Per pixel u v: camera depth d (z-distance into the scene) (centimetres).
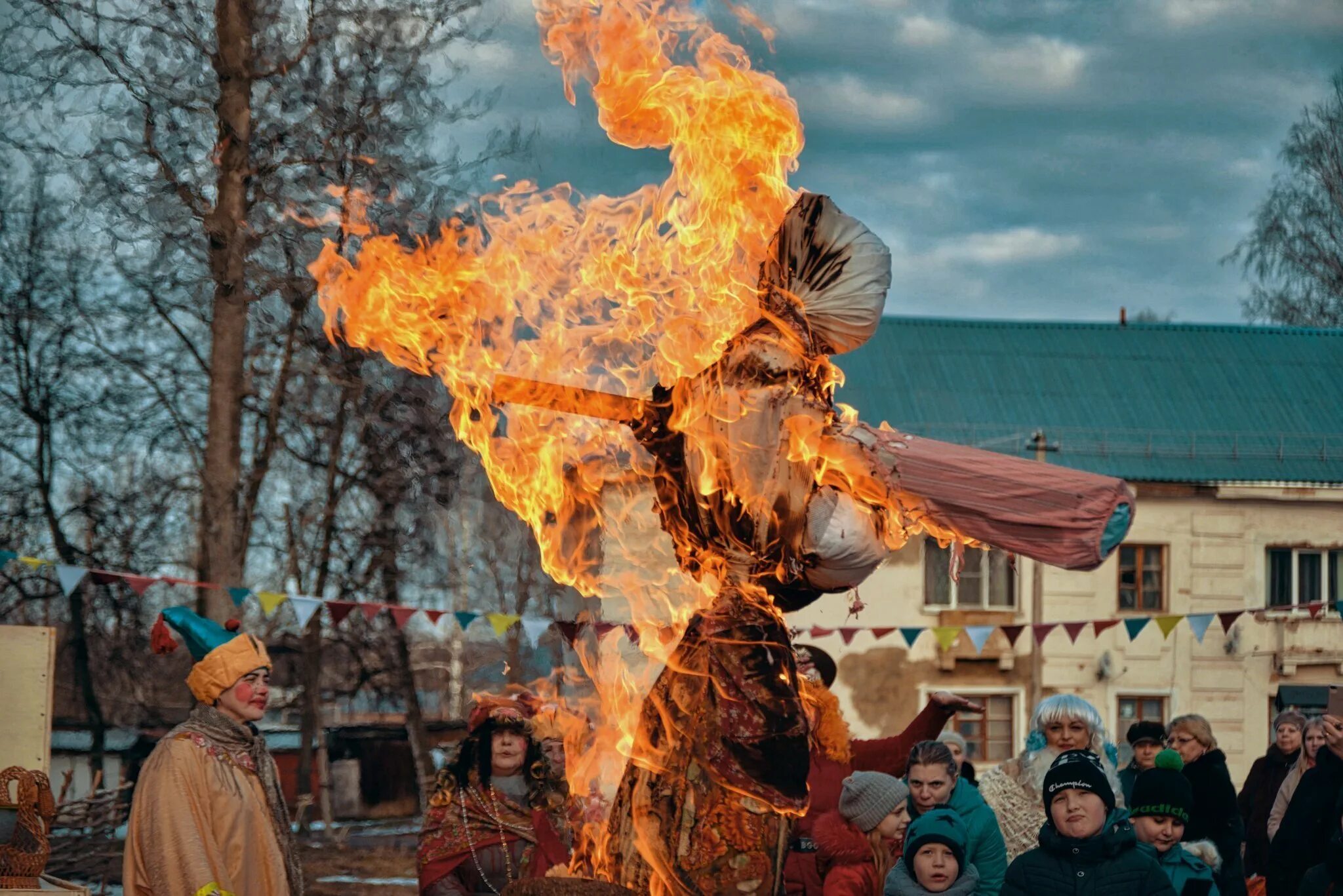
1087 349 2756
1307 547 2472
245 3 1324
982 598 2358
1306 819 634
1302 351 2800
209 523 1497
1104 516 224
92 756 1861
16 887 512
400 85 1316
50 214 1612
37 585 1828
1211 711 2427
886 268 242
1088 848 445
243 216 1322
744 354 239
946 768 487
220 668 450
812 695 452
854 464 234
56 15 1327
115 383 1669
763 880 231
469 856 470
